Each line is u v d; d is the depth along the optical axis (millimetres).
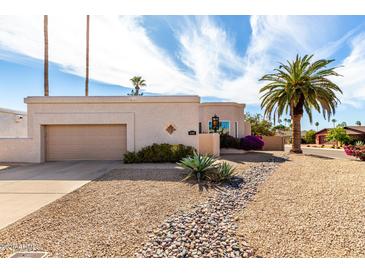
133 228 4035
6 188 6766
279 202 5371
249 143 19359
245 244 3486
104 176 8375
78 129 13039
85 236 3748
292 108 17172
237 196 5859
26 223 4262
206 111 20922
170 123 12844
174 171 9211
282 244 3486
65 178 8102
